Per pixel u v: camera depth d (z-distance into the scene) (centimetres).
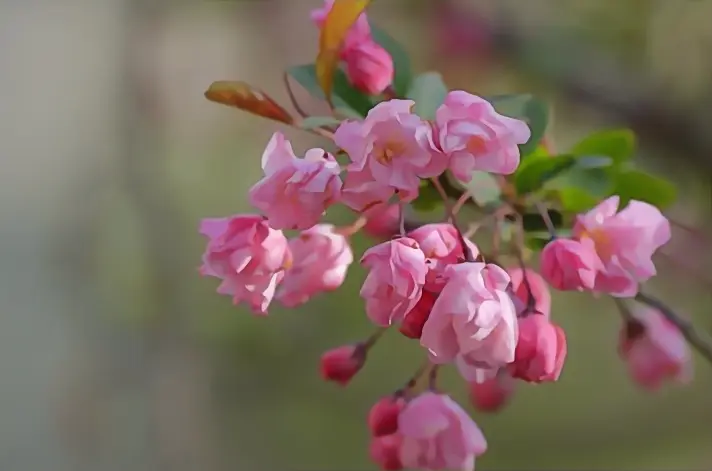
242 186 171
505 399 106
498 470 167
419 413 94
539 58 142
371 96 97
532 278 95
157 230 172
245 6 157
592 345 167
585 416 171
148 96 168
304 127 94
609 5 138
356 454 171
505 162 90
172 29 164
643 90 137
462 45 146
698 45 134
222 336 172
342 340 168
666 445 168
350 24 94
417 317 90
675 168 134
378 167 89
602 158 95
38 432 172
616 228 93
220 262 92
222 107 168
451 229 91
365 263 89
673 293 121
